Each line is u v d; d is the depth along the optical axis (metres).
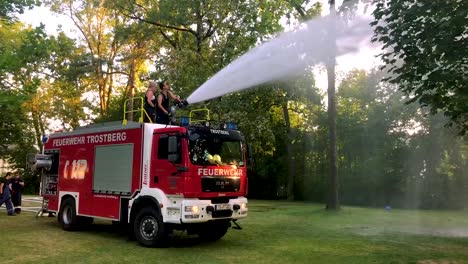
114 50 38.12
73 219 11.73
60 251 8.98
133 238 10.71
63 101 38.88
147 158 9.83
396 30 7.82
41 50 10.09
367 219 16.47
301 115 32.34
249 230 12.80
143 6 27.52
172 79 20.16
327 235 11.91
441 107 8.02
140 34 28.86
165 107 11.45
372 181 27.34
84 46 38.41
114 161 10.72
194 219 8.98
